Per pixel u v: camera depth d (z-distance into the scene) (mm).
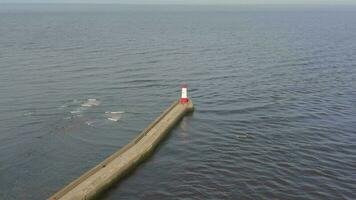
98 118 37031
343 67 62344
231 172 25828
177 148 30000
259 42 97875
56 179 25406
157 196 23031
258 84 50625
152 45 90375
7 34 110875
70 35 110625
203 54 77000
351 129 33719
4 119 36375
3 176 25656
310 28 145125
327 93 45844
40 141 31391
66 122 35750
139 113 38844
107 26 148500
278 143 30672
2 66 60938
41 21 178000
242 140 31438
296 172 25734
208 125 35062
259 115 37719
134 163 26344
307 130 33469
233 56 74250
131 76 55438
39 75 55062
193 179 24953
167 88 48844
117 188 23953
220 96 44812
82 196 21656
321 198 22672
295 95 44938
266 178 24938
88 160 28297
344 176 25234
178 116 35844
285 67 62531
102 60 68062
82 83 50625
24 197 23234
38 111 38719
